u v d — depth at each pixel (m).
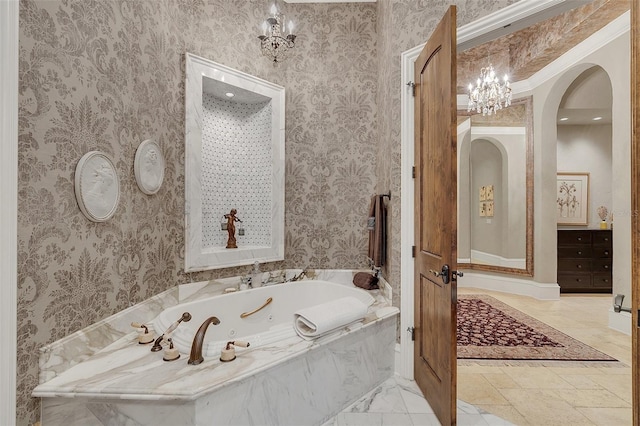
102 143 1.52
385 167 2.55
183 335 1.60
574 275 4.36
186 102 2.27
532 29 3.73
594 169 4.89
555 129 4.17
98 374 1.30
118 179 1.62
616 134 3.00
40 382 1.22
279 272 2.88
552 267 4.19
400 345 2.17
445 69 1.62
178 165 2.24
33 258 1.19
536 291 4.24
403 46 2.22
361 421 1.69
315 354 1.64
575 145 4.94
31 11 1.18
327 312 1.74
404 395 1.93
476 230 5.03
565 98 4.34
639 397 1.03
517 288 4.46
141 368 1.35
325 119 2.96
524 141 4.49
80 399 1.21
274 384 1.45
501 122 4.64
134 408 1.22
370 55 2.95
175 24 2.19
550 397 1.91
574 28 3.13
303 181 2.96
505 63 4.22
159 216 2.02
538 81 4.21
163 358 1.43
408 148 2.17
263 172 2.89
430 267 1.83
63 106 1.31
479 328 3.09
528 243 4.35
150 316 1.88
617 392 1.96
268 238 2.86
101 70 1.52
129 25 1.72
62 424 1.23
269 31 2.39
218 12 2.53
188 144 2.29
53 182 1.27
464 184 4.98
